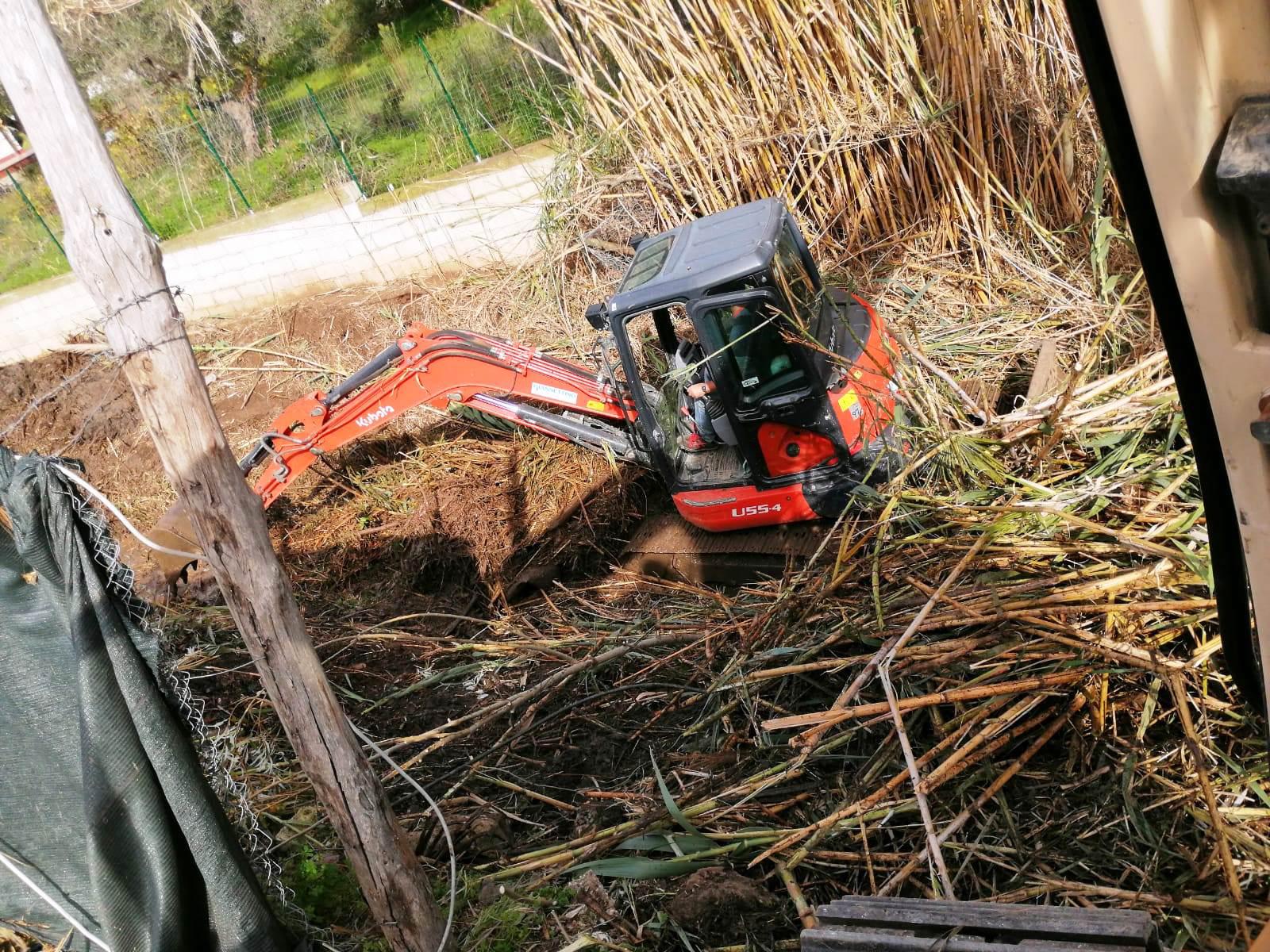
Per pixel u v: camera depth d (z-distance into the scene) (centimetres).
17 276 1447
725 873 367
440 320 962
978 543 421
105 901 307
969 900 342
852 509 574
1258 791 325
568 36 826
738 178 799
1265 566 157
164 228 1312
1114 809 349
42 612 306
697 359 620
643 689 532
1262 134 127
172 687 308
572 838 443
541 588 693
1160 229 142
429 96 1264
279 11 1466
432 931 324
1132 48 129
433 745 506
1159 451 456
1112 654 368
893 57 714
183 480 268
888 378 530
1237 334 143
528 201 992
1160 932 309
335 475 832
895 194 768
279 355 1024
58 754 324
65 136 240
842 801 394
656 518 691
